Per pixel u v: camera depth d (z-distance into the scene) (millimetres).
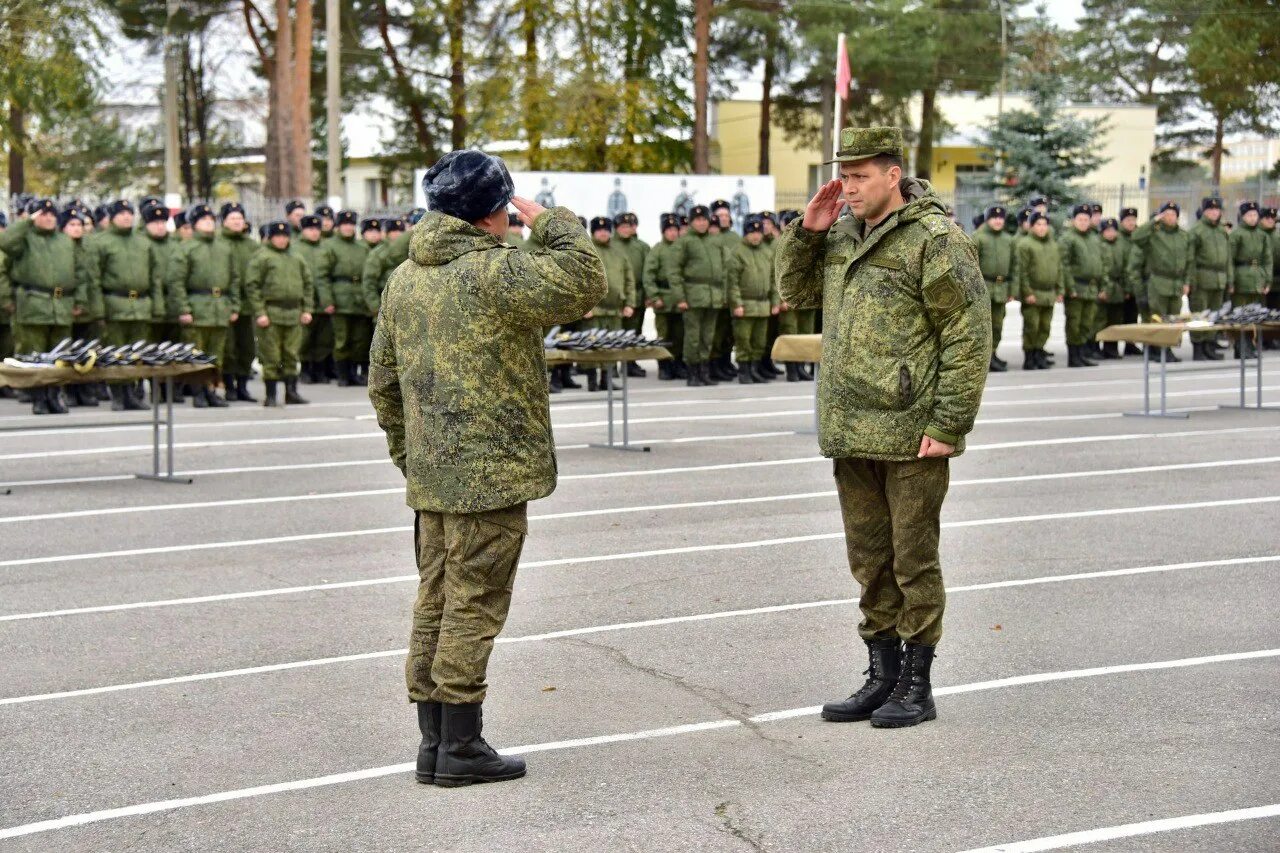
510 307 4934
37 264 16328
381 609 7711
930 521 5539
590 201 29062
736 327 19781
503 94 42375
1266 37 55219
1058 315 35062
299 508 10609
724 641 6984
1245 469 11938
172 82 39906
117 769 5367
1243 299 23469
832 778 5094
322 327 20141
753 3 43219
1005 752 5336
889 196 5469
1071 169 38062
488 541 5027
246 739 5680
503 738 5629
